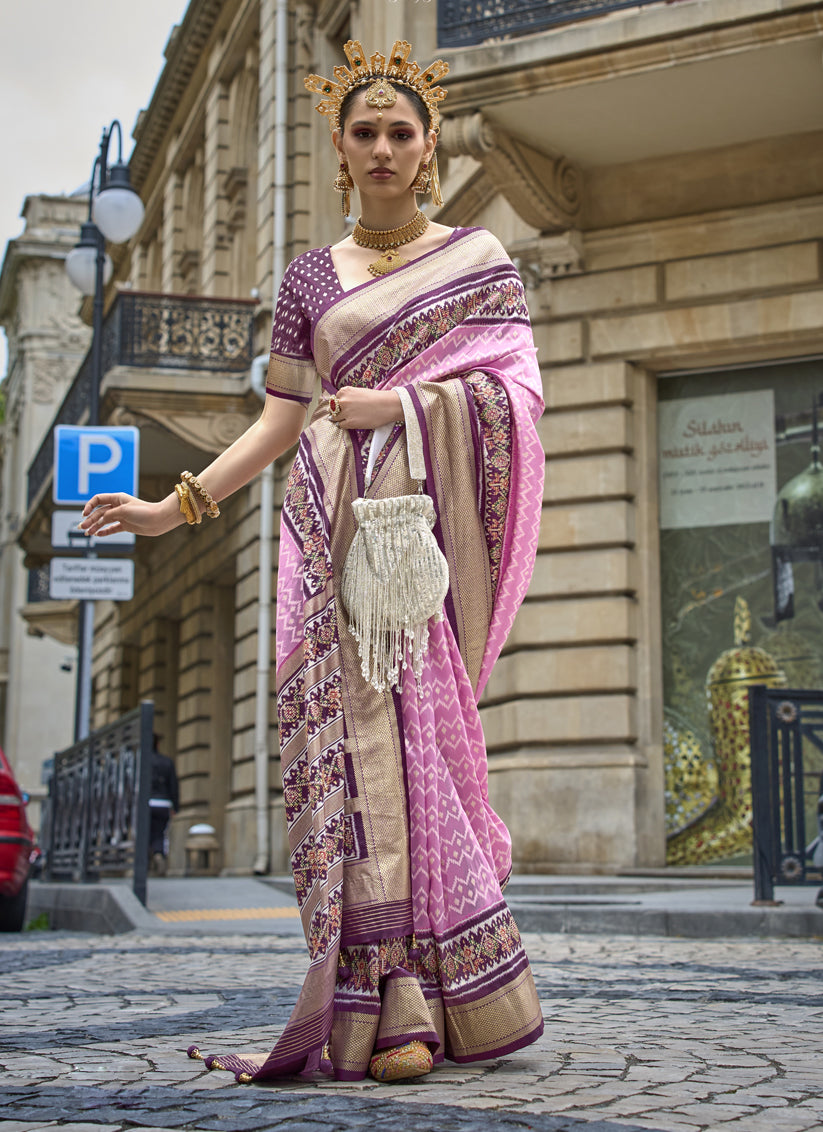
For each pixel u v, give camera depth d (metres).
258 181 19.34
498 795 11.71
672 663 11.70
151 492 21.98
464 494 2.70
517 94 10.59
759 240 11.32
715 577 11.64
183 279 25.36
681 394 11.94
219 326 18.72
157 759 15.88
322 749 2.56
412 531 2.64
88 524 2.88
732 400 11.74
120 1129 1.99
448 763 2.65
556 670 11.60
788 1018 3.40
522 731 11.66
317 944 2.45
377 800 2.54
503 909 2.56
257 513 17.67
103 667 28.31
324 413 2.78
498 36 10.88
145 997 4.08
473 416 2.69
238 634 18.44
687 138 11.35
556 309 11.98
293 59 18.61
